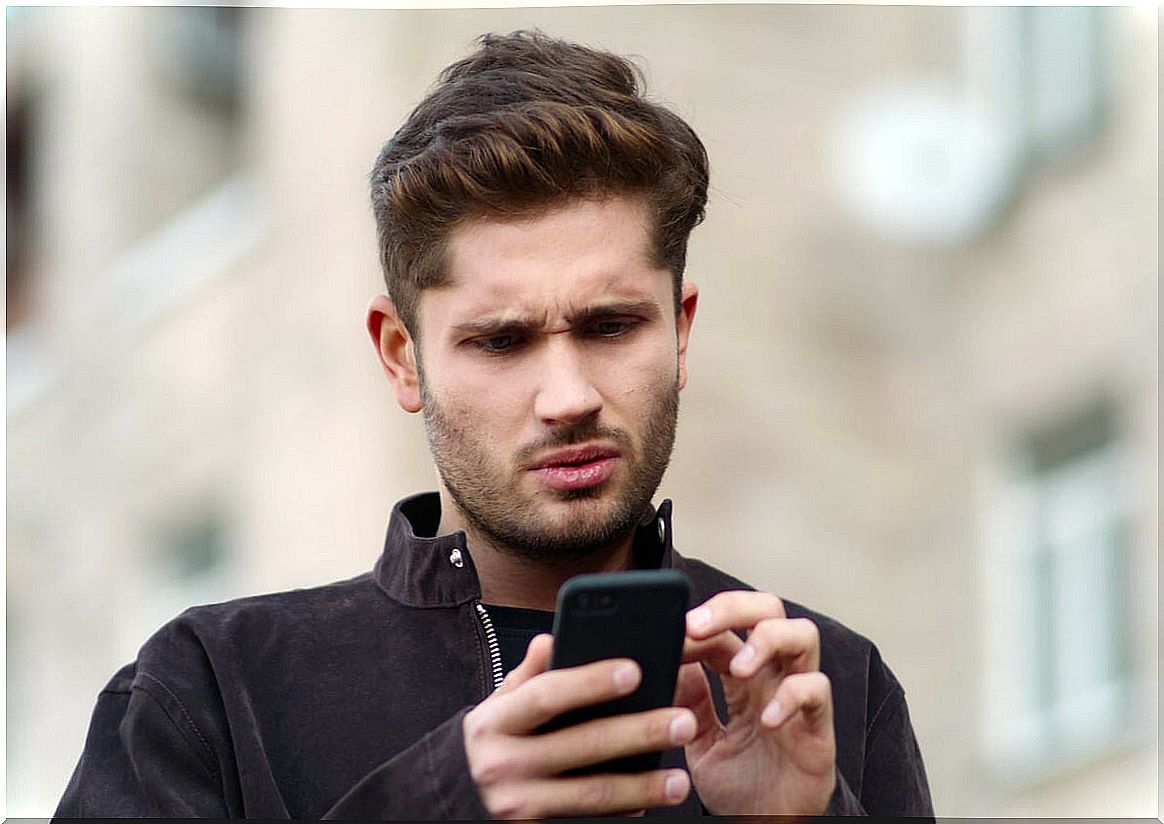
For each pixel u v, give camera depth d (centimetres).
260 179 1711
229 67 1942
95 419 1877
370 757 409
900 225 1540
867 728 442
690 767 375
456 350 397
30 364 2000
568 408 384
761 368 1516
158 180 1941
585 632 340
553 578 418
